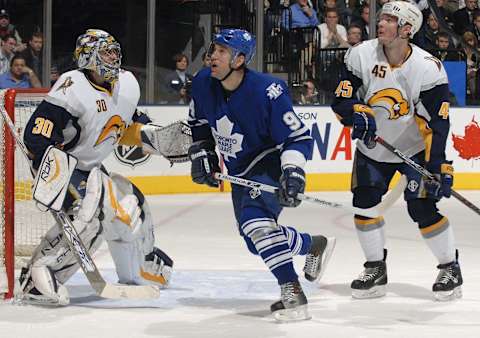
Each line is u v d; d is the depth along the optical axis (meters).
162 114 13.66
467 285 7.30
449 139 14.62
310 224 11.09
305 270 6.98
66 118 6.21
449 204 13.17
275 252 5.89
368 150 6.73
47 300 6.34
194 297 6.73
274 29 15.66
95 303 6.50
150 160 13.70
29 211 8.76
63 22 14.86
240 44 5.80
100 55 6.20
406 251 9.09
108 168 13.38
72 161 6.07
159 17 15.10
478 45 16.20
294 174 5.75
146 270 6.77
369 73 6.59
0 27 14.20
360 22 15.82
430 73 6.47
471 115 14.71
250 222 5.89
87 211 6.17
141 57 15.21
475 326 5.83
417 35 16.03
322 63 15.80
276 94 5.85
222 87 5.98
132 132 6.93
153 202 12.94
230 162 6.15
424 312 6.25
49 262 6.40
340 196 13.88
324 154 14.46
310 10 15.69
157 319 5.98
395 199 6.82
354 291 6.71
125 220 6.37
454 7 16.14
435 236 6.66
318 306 6.42
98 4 14.97
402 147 6.73
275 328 5.72
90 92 6.27
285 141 5.90
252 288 7.08
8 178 6.52
